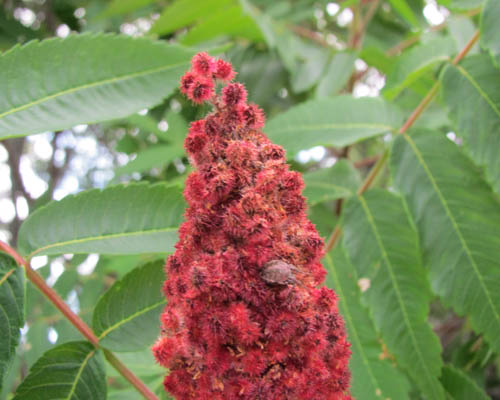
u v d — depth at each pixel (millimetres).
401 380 239
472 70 237
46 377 182
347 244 249
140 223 194
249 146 159
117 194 194
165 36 479
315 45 429
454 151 242
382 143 529
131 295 195
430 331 235
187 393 161
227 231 151
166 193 196
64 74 198
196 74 171
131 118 325
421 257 234
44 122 191
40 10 499
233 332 148
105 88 202
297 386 154
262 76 431
